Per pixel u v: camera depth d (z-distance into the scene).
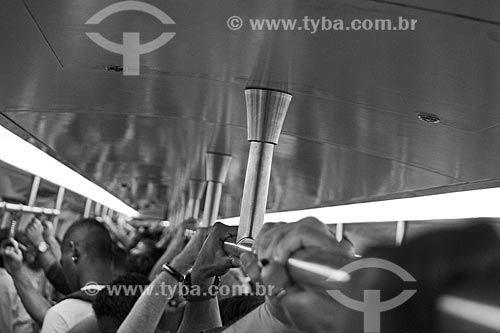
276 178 5.13
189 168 6.12
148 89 2.81
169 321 2.83
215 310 2.11
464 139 2.53
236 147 4.07
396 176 3.76
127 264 5.75
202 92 2.69
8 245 4.86
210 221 4.30
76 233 3.99
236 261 1.29
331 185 4.73
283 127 3.16
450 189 3.66
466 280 0.38
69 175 7.45
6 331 5.32
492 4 1.24
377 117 2.51
